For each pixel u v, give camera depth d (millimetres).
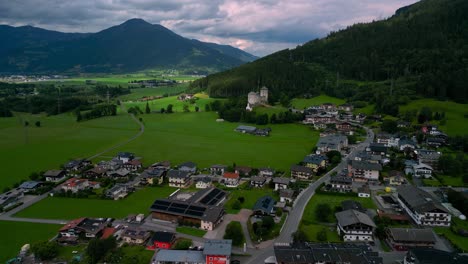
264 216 126250
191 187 166750
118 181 173500
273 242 113250
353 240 114125
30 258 105062
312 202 144125
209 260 100062
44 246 104688
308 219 129000
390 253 106562
